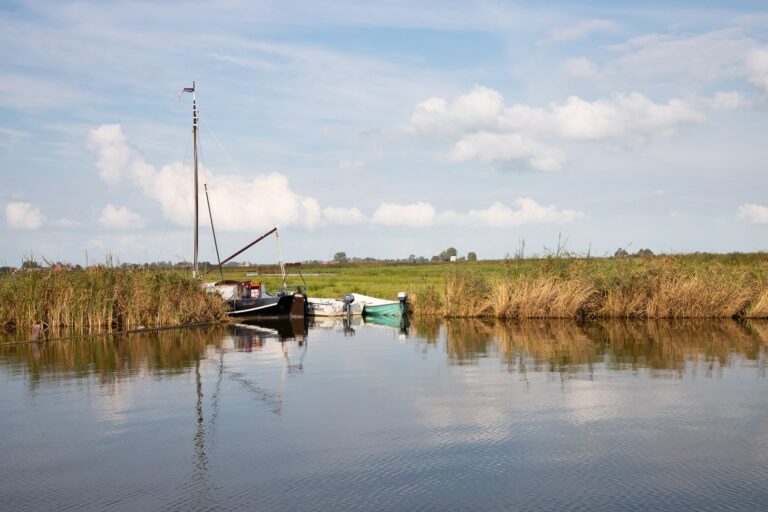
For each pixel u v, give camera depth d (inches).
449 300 1605.6
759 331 1170.6
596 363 839.1
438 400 640.4
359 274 3503.9
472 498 392.8
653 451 474.9
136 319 1393.9
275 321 1612.9
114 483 426.3
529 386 700.7
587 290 1456.7
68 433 541.0
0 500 401.7
